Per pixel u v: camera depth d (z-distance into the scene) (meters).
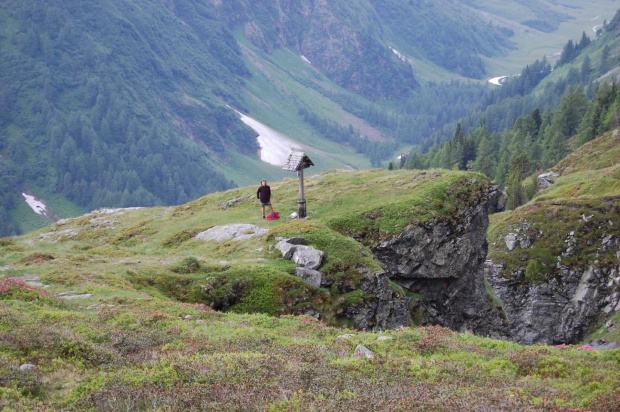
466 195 44.72
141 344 17.11
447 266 41.50
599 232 83.75
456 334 20.58
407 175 49.62
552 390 13.86
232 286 28.44
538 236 89.19
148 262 31.41
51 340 15.48
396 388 13.37
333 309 29.66
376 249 39.12
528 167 151.38
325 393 12.81
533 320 83.56
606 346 70.00
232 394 12.38
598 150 125.50
